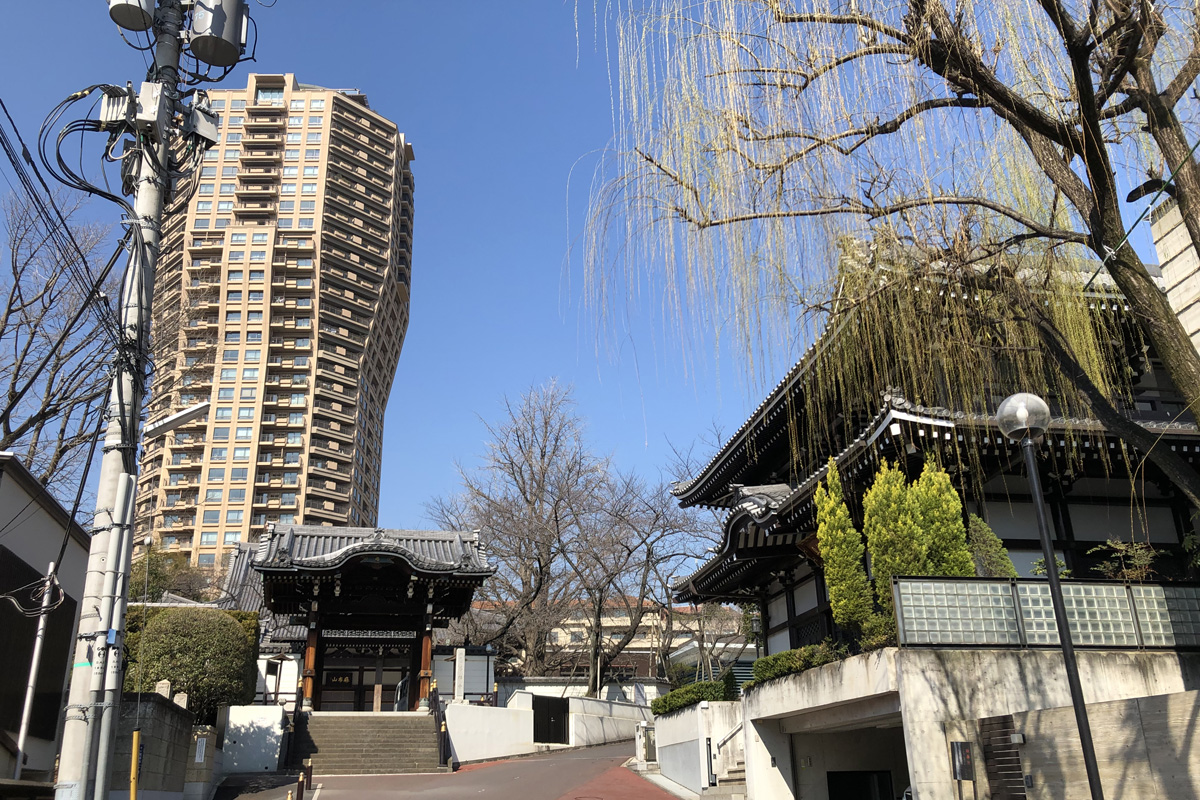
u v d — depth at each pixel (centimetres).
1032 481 747
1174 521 1404
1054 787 930
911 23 665
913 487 1203
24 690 1183
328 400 8906
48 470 2311
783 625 1922
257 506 8200
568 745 3072
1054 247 820
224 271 8844
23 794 1009
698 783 1870
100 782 837
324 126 9906
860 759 1619
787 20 689
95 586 884
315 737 2406
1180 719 807
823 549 1324
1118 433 738
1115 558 1351
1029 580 1156
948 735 1059
